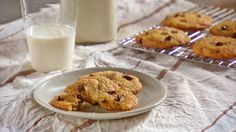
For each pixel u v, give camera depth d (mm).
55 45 749
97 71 714
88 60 787
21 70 767
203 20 940
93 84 632
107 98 610
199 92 681
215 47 793
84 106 623
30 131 591
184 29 928
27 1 759
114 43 885
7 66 783
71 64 785
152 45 832
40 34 755
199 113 622
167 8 1058
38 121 604
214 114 624
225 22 924
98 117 581
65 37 754
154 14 1028
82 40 881
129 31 938
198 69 757
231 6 1136
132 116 609
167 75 729
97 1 848
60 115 613
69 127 588
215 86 706
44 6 773
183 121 605
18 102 647
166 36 843
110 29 882
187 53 814
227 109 635
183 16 963
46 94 653
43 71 766
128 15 1020
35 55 757
